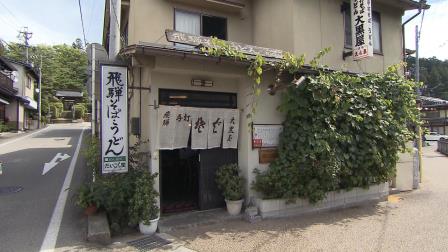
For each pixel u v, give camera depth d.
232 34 10.43
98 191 6.02
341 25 10.38
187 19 9.74
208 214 7.00
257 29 10.62
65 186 8.86
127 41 9.62
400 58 11.88
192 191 7.94
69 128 32.62
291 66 7.05
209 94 7.44
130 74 7.13
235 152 7.68
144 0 9.04
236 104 7.73
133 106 7.73
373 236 5.91
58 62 55.50
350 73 8.39
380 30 11.34
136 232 6.07
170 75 6.90
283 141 7.45
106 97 6.32
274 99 7.68
